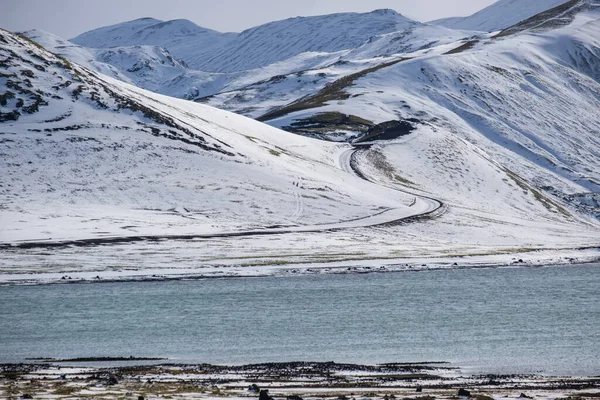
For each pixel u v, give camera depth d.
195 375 118.75
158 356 145.25
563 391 102.00
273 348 152.00
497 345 151.88
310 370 124.62
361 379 115.00
